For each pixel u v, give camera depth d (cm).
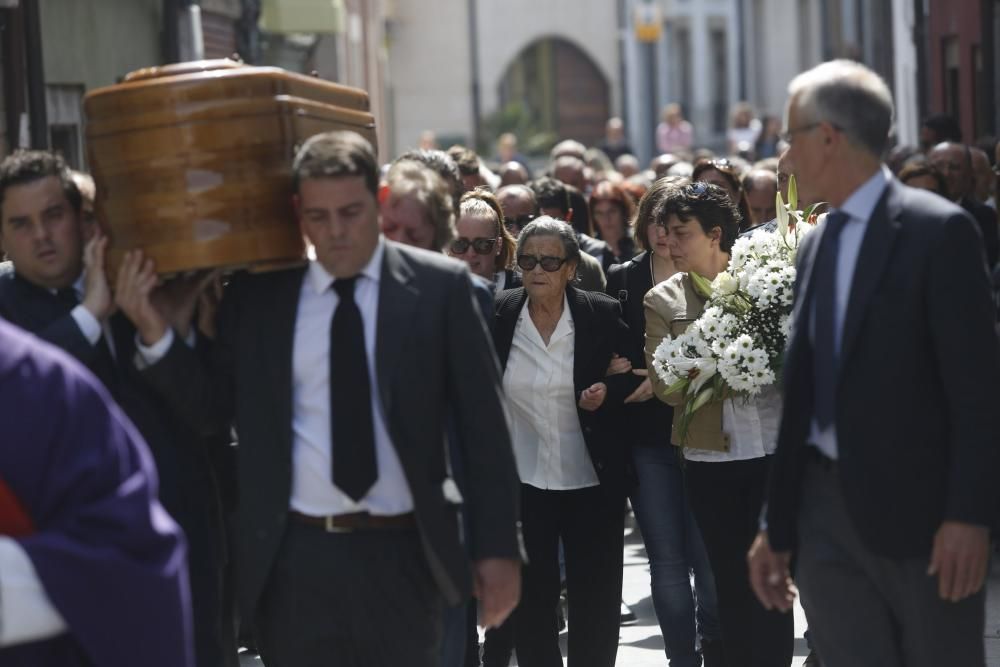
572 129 11744
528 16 11438
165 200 1003
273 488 1006
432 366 1003
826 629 1023
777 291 1285
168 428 1102
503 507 1009
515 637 1438
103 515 734
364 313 1007
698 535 1505
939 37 4512
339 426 995
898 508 960
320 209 981
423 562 1023
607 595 1437
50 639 753
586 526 1433
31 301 1116
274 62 4775
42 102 2542
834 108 977
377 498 1006
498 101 11462
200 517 1123
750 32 12038
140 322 1020
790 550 1020
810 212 1405
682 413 1350
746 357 1271
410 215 1150
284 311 1014
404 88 11275
